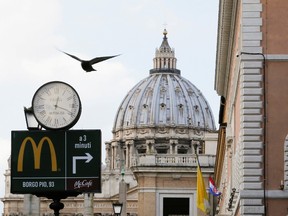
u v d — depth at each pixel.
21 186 22.95
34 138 23.06
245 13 38.25
